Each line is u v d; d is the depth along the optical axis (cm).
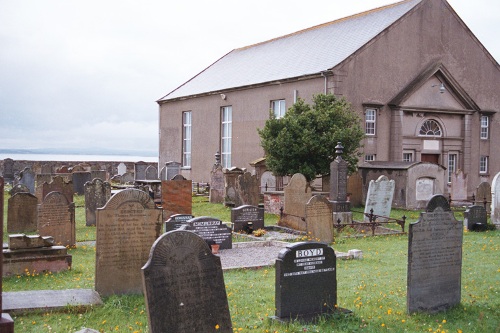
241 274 1395
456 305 1065
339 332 882
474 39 3909
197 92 4572
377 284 1258
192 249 806
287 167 2944
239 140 4075
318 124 2870
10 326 671
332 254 985
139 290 1120
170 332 779
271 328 902
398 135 3475
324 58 3559
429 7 3666
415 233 1012
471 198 3694
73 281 1254
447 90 3700
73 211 1772
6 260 1303
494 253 1702
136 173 4450
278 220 2427
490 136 3984
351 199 3064
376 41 3419
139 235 1122
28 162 5397
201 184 4247
